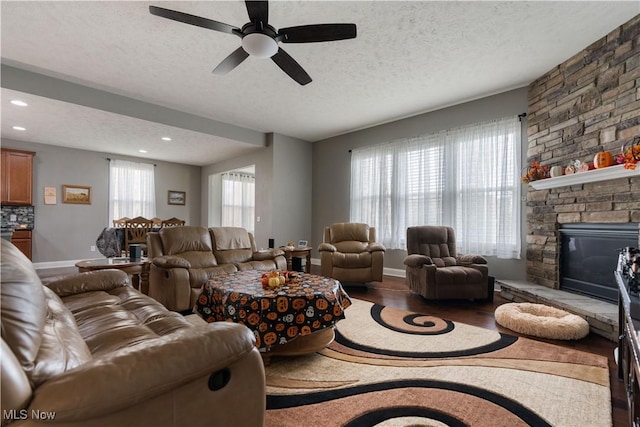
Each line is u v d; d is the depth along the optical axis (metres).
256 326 1.95
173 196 7.72
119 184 6.82
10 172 5.50
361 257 4.36
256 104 4.60
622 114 2.75
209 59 3.29
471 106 4.42
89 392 0.71
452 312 3.20
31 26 2.71
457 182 4.50
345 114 5.04
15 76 3.44
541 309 2.87
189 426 0.88
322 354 2.17
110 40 2.93
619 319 1.83
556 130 3.46
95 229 6.48
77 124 4.68
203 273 3.19
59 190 6.07
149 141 5.70
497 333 2.58
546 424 1.43
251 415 1.02
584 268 3.13
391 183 5.33
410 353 2.19
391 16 2.60
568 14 2.59
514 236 3.97
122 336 1.35
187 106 4.69
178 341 0.90
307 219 6.73
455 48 3.09
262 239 6.30
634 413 1.17
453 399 1.63
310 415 1.49
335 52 3.15
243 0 2.41
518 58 3.29
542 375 1.88
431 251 4.07
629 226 2.68
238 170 7.79
